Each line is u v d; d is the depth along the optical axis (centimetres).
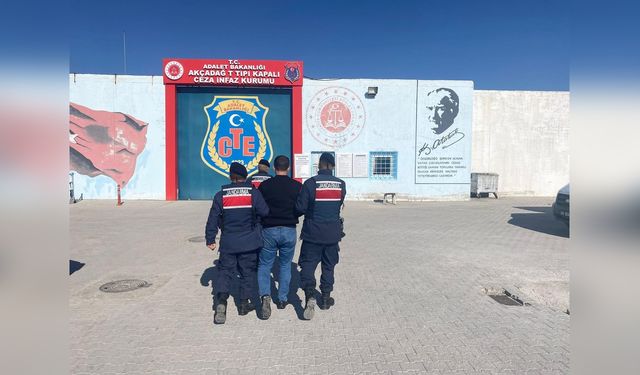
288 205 500
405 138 1955
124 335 431
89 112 1811
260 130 1941
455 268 711
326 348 405
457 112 1966
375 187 1958
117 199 1827
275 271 711
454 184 1986
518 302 546
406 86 1942
